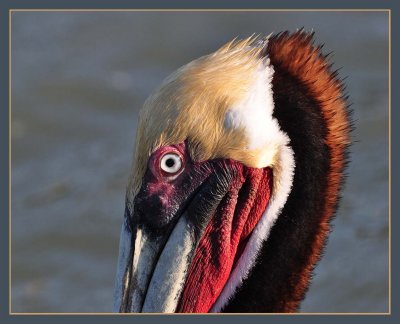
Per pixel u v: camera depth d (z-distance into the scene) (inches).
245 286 337.1
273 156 329.1
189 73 328.8
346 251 676.7
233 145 325.4
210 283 335.3
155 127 326.3
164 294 327.3
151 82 889.5
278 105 328.8
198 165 327.9
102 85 882.1
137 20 960.3
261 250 336.2
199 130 324.8
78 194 770.8
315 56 335.6
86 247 719.7
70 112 856.3
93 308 661.3
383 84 861.2
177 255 328.8
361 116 812.6
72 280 689.0
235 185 330.3
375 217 709.9
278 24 931.3
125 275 328.2
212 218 331.3
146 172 328.2
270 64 332.2
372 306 632.4
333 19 946.1
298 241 335.6
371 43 912.3
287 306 337.4
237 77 327.3
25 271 700.0
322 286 647.1
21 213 751.7
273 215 334.0
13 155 815.7
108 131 840.3
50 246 721.0
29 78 887.1
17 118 847.7
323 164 332.2
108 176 788.0
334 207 336.2
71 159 815.7
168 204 328.2
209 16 941.8
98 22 966.4
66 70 901.8
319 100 331.6
